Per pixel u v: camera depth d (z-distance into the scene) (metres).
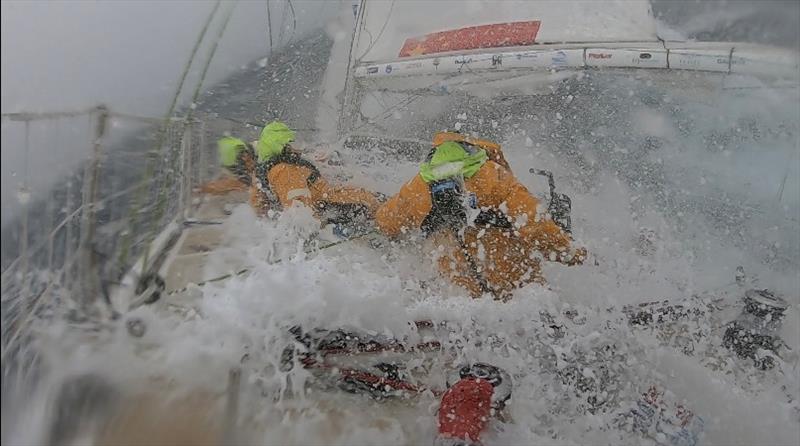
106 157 2.86
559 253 2.52
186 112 3.60
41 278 2.09
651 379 2.20
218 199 3.17
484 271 2.53
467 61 3.81
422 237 2.61
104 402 1.90
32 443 1.82
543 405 2.09
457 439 1.85
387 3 4.04
